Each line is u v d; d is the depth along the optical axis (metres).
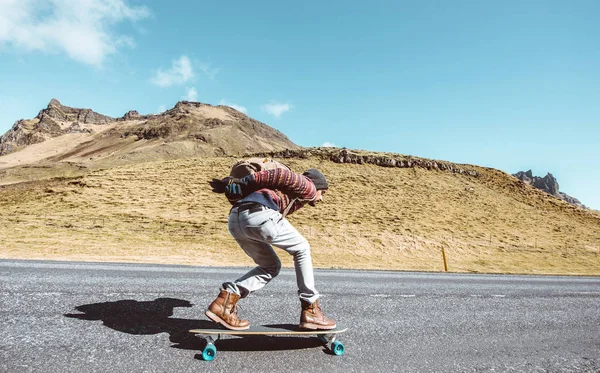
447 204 48.19
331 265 18.03
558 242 37.28
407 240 30.56
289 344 2.76
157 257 14.73
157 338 2.71
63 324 2.87
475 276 9.63
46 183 58.28
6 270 5.48
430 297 5.05
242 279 2.63
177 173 53.34
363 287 5.68
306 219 35.06
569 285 8.06
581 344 3.32
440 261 24.36
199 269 7.76
